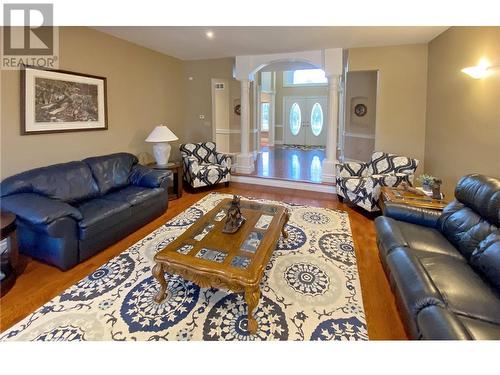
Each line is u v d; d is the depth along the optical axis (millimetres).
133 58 4500
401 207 2648
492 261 1667
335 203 4504
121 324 1910
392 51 4574
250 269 1859
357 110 6062
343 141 6586
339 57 4820
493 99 2711
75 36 3506
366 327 1883
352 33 3938
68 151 3555
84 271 2533
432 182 3215
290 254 2846
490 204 1967
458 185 2432
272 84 10883
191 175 5043
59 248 2479
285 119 11273
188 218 3816
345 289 2293
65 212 2467
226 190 5281
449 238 2270
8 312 2010
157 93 5121
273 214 2809
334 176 5270
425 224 2555
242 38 4199
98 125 3920
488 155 2803
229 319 1969
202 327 1896
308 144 11148
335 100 5113
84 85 3664
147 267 2602
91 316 1982
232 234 2340
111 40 4047
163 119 5324
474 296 1551
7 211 2477
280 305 2104
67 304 2100
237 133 7094
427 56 4414
